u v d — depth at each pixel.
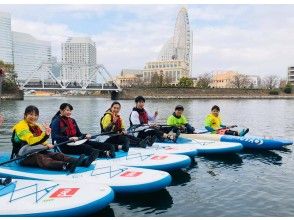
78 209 5.50
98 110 37.66
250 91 99.56
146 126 11.04
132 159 8.66
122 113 32.81
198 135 12.64
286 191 7.52
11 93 72.25
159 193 7.30
